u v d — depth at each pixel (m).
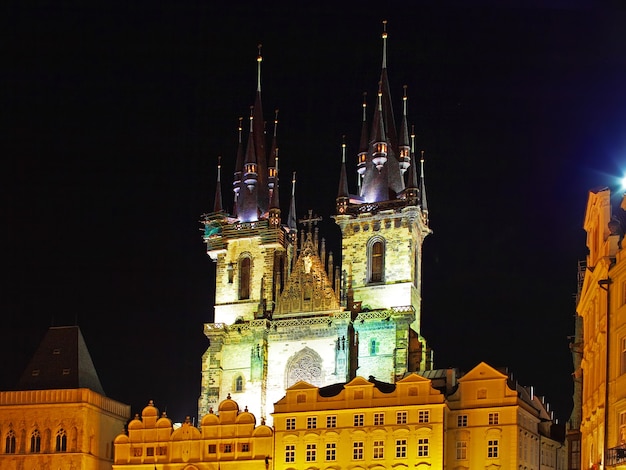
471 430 121.00
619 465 69.44
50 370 146.75
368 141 171.75
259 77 178.00
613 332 75.56
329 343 150.12
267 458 128.88
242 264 161.75
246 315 158.25
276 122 178.00
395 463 120.94
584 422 91.69
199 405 154.50
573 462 120.38
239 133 174.25
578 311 97.31
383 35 172.50
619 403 72.44
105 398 148.12
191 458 133.00
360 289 153.00
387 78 171.12
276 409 128.88
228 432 132.25
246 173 168.25
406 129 165.12
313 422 126.56
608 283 76.50
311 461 125.25
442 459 118.94
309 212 159.50
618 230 79.38
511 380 131.62
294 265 156.38
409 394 122.75
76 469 138.75
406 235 152.75
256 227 160.88
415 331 152.38
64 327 151.38
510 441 118.81
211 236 163.75
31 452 141.00
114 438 149.88
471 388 122.62
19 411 143.00
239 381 154.00
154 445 135.38
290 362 151.38
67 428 140.88
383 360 146.75
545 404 159.25
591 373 87.38
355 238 155.50
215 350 155.88
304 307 153.50
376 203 155.12
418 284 156.75
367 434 123.19
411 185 153.75
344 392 126.19
